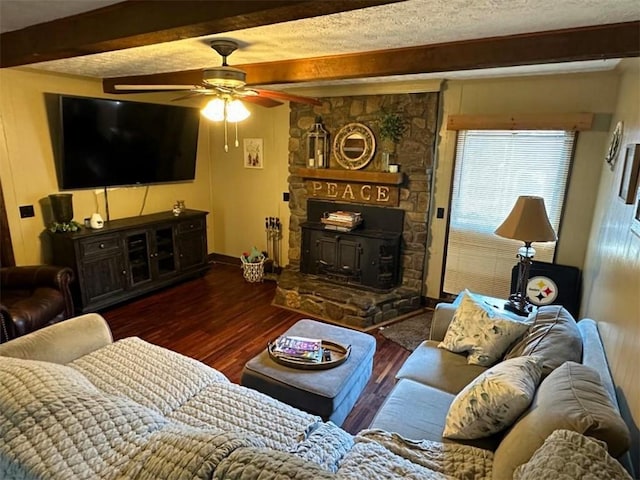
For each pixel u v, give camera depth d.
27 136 3.77
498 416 1.63
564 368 1.67
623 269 2.05
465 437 1.73
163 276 4.66
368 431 1.79
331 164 4.65
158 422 1.35
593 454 1.13
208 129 5.53
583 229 3.55
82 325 2.39
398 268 4.44
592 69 3.23
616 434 1.25
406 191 4.25
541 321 2.31
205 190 5.69
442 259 4.28
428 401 2.03
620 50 1.91
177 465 1.11
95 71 3.62
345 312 3.96
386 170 4.29
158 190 5.02
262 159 5.22
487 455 1.61
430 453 1.63
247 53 2.62
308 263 4.68
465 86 3.84
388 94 4.16
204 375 2.15
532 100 3.58
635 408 1.49
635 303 1.70
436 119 4.00
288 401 2.21
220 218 5.79
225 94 2.62
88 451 1.19
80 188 4.12
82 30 2.01
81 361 2.20
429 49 2.37
